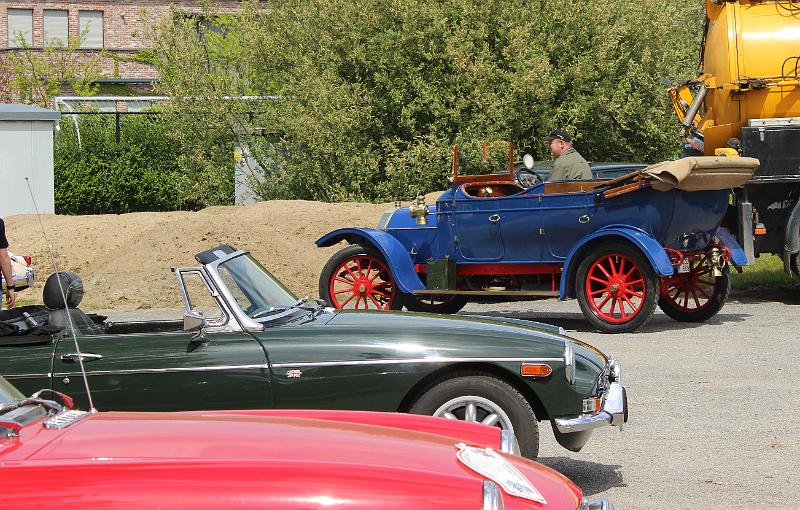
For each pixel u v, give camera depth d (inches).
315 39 1040.2
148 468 127.8
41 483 125.7
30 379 251.8
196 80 1084.5
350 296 598.5
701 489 266.2
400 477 128.7
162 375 253.9
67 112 1299.2
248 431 148.4
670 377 409.4
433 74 977.5
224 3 1990.7
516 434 254.4
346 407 254.8
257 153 1066.7
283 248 761.0
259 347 256.7
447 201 562.6
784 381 396.8
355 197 994.1
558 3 964.6
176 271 267.0
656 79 983.6
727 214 612.1
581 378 258.4
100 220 854.5
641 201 509.0
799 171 603.8
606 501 143.6
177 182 1158.3
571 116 956.0
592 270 525.3
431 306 603.8
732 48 634.2
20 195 975.0
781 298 650.8
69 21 2064.5
